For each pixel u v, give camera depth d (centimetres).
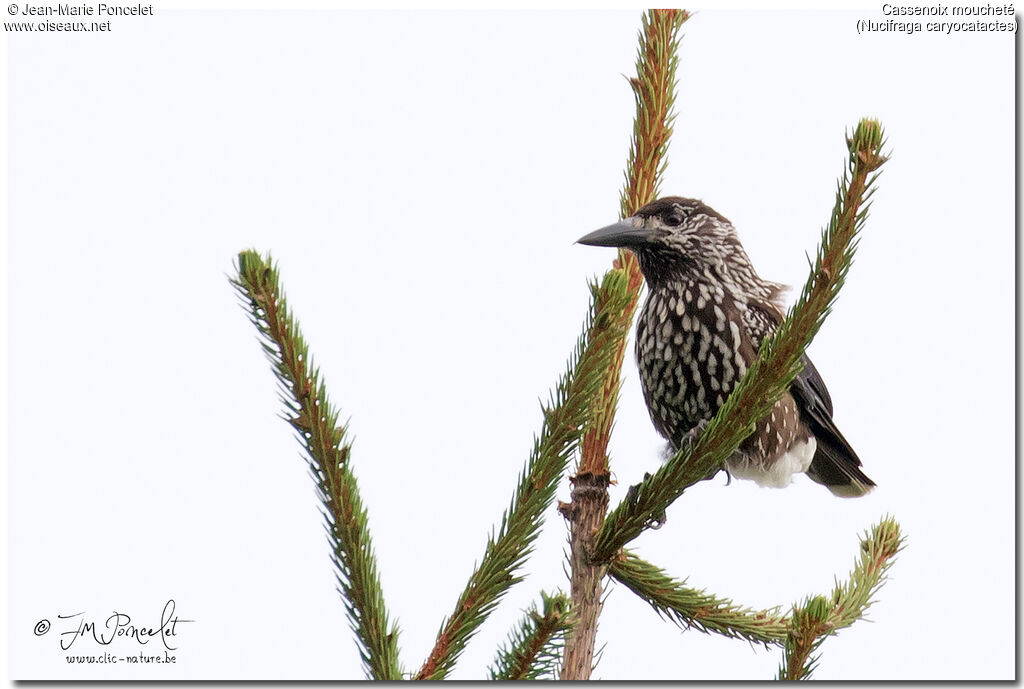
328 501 633
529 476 680
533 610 647
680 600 883
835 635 849
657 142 1000
